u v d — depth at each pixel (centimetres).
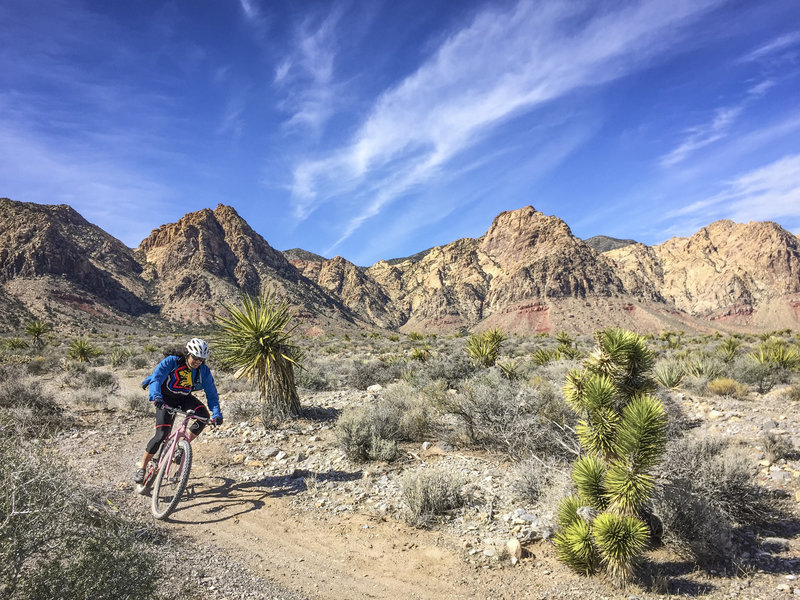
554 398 762
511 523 516
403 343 4662
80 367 1945
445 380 1233
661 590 394
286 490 618
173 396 557
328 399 1145
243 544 476
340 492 608
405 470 670
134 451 754
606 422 447
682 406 977
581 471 466
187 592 372
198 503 570
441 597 397
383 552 470
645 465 422
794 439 702
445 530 512
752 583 399
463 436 784
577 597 393
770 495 530
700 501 456
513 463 682
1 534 265
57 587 265
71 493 354
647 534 407
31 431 788
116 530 397
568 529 436
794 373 1436
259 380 944
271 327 937
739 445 700
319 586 409
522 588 409
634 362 470
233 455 754
